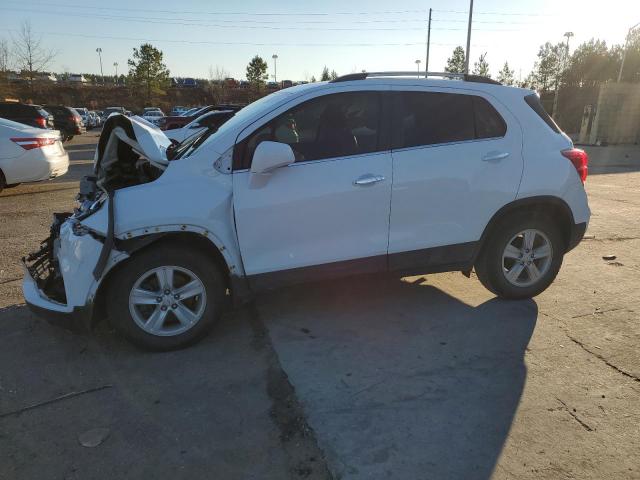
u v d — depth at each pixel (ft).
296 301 14.80
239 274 12.09
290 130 12.29
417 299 14.87
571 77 164.45
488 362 11.27
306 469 8.09
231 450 8.56
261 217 11.90
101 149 13.65
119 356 11.78
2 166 29.55
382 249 12.76
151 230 11.19
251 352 11.89
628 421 9.18
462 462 8.20
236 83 240.12
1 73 134.31
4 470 8.11
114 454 8.48
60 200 30.55
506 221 13.69
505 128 13.39
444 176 12.78
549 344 12.05
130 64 203.51
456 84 13.29
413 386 10.37
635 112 75.97
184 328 11.91
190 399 10.05
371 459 8.29
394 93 12.81
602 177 40.55
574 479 7.80
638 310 13.93
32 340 12.53
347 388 10.34
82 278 11.12
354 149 12.42
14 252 19.62
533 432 8.91
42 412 9.65
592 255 19.08
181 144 14.56
